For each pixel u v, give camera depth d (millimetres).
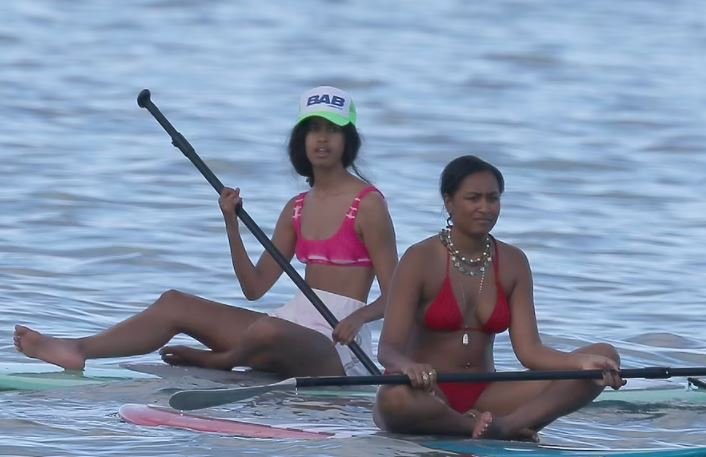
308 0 113688
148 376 27656
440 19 105875
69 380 27172
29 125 63031
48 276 37719
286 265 27734
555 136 65000
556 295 37719
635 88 80125
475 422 22984
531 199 50938
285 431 23484
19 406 25297
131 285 37281
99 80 77250
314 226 28500
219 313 28688
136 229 43188
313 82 79188
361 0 114750
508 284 23766
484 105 73500
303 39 95438
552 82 81688
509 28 102250
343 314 28094
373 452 22094
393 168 56281
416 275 23438
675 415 26141
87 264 39188
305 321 28344
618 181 55375
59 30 95250
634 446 23750
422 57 88938
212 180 28828
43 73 78500
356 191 28297
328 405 25906
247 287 28844
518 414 23203
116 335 28359
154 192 49094
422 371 22203
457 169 23250
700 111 73312
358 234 28141
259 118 67062
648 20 108562
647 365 30859
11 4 104312
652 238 45500
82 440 22828
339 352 27938
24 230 42719
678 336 33688
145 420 24031
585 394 23250
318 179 28625
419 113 70250
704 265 42000
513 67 86438
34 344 28000
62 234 42344
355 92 76625
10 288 36188
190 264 39594
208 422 23938
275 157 56594
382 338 23359
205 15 104500
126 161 54938
